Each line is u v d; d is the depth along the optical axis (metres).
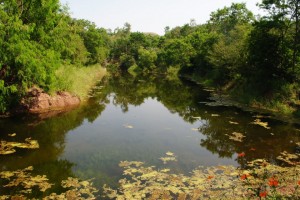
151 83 45.97
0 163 11.53
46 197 8.88
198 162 12.60
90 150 13.76
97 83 41.00
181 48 63.38
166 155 13.44
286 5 25.09
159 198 8.95
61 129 16.86
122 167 11.75
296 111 21.44
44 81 19.11
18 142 13.98
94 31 56.84
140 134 16.98
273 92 24.45
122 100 28.86
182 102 28.19
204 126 18.88
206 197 9.05
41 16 19.09
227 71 35.94
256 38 26.88
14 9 17.58
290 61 25.89
